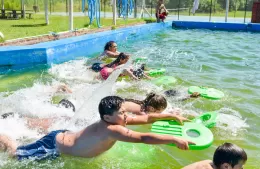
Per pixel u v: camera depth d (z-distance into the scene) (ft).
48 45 27.91
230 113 15.97
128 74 21.07
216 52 33.35
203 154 12.11
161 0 59.41
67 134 11.59
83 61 27.37
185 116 15.21
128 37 44.47
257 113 16.03
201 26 59.47
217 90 18.97
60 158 11.20
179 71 24.58
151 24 53.83
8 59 24.86
